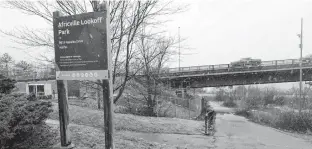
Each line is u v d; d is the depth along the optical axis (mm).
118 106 20047
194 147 9125
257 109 32188
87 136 7527
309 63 33562
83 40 5117
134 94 19344
